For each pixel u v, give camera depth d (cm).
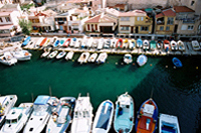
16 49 5362
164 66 4272
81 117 2691
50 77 4103
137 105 3117
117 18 6075
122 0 7450
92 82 3831
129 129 2481
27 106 3050
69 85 3772
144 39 5378
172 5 6606
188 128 2720
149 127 2477
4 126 2611
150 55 4675
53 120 2717
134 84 3706
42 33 6309
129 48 4903
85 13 6538
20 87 3800
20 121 2695
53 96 3441
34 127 2584
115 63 4494
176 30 5353
